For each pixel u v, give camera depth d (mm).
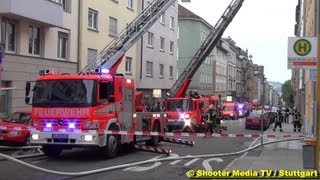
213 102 37156
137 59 45875
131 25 25203
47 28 28172
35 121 15758
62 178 11781
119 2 39844
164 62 53594
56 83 15844
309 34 33406
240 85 133750
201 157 16750
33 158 16328
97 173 12750
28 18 24828
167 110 31469
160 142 23438
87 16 33719
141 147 18547
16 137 17750
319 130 9219
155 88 50531
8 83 24703
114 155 16672
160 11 25953
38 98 15852
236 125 46344
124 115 17859
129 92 18438
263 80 23281
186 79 32562
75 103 15477
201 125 31547
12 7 23203
